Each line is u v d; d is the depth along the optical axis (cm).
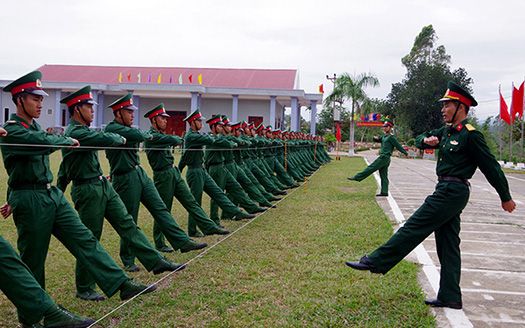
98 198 452
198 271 528
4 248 322
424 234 412
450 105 423
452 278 424
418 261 585
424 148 457
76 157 445
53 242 654
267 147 1132
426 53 5009
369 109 3519
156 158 623
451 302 424
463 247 675
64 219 389
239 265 550
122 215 471
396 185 1511
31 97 373
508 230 807
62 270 535
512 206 405
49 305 331
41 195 377
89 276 447
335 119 3381
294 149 1513
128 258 547
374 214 888
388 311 416
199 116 718
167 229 553
